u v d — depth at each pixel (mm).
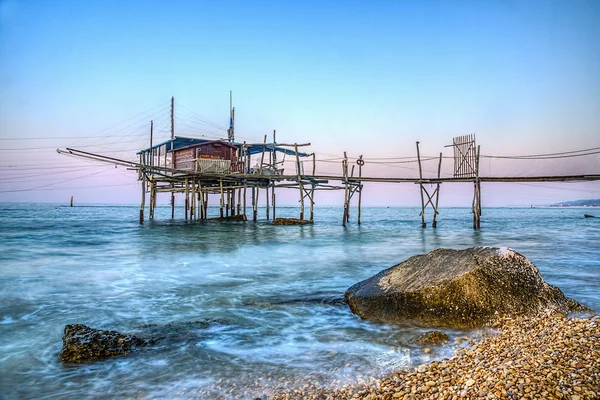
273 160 37094
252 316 7602
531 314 6715
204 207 39344
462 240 24750
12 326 6973
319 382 4777
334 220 53469
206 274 12070
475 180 29312
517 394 3744
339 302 8531
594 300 8688
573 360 4367
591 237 27047
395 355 5625
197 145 32281
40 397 4473
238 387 4668
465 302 6793
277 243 21656
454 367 4871
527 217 73000
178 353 5719
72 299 8852
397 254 17359
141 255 16062
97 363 5352
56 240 21984
